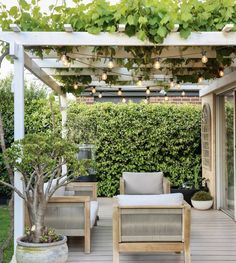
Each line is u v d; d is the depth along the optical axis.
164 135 9.95
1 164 9.34
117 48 5.94
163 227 4.73
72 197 5.50
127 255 5.38
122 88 10.06
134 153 10.00
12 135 9.58
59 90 8.65
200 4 4.90
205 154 9.42
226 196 8.66
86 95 11.11
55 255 4.23
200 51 6.06
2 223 7.48
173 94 11.29
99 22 4.89
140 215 4.72
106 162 9.99
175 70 7.33
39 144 4.48
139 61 6.06
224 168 8.80
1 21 5.12
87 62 6.82
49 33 4.93
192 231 6.77
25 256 4.20
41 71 7.08
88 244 5.48
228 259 5.18
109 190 10.07
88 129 9.87
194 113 10.02
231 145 8.19
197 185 9.27
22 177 4.85
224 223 7.39
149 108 9.95
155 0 4.80
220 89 8.35
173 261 5.12
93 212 6.31
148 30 4.84
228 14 4.85
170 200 4.75
